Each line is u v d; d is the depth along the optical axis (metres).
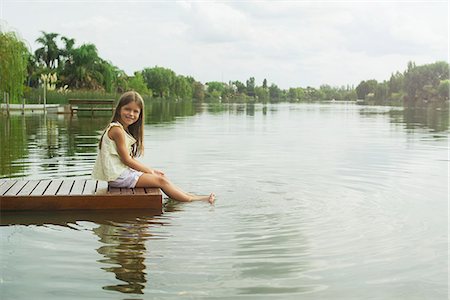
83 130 16.47
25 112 28.89
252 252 3.87
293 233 4.39
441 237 4.29
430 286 3.20
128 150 6.10
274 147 11.58
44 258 3.71
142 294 3.05
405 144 12.37
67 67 63.41
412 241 4.17
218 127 19.12
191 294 3.05
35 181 6.27
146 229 4.55
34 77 59.59
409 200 5.77
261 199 5.79
